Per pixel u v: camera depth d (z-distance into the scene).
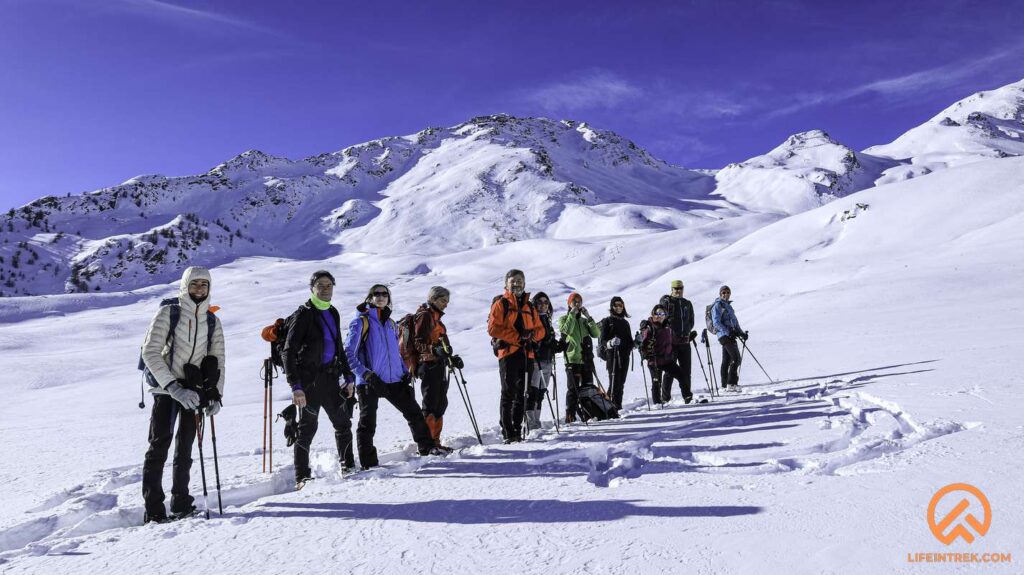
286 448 7.12
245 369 25.88
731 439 5.26
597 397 7.74
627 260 127.75
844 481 3.50
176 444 4.44
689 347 9.30
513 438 6.47
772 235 92.00
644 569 2.53
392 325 6.05
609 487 4.01
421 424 5.96
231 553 3.23
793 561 2.45
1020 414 4.62
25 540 4.20
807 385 8.66
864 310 26.25
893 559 2.36
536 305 7.51
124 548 3.46
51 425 12.19
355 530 3.48
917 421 4.89
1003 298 23.86
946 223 73.06
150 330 4.38
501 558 2.84
